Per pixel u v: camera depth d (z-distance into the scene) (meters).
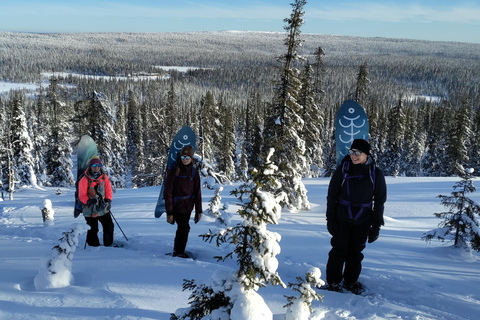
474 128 52.28
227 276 2.08
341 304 3.39
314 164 33.50
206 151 37.09
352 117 7.08
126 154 59.00
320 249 6.02
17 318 2.69
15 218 11.76
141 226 8.25
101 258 4.52
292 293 3.54
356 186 3.94
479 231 6.01
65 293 3.21
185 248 5.75
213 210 9.27
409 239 7.56
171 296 3.27
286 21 13.16
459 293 4.02
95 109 25.98
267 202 2.00
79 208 5.76
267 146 13.47
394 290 4.05
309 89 25.17
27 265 4.23
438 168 49.38
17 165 34.22
